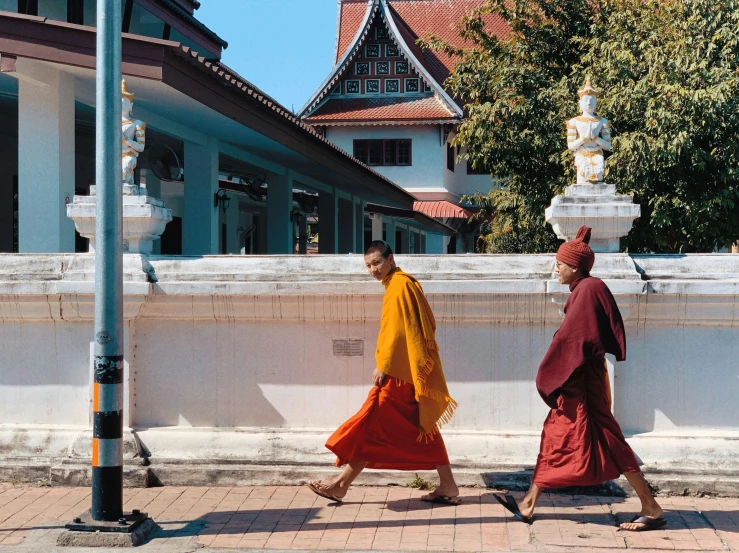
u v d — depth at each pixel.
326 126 34.66
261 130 13.74
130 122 7.08
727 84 11.55
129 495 6.48
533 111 14.02
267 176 18.56
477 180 36.88
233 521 5.83
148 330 6.96
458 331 6.75
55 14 16.25
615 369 6.60
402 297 5.82
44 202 10.20
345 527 5.69
